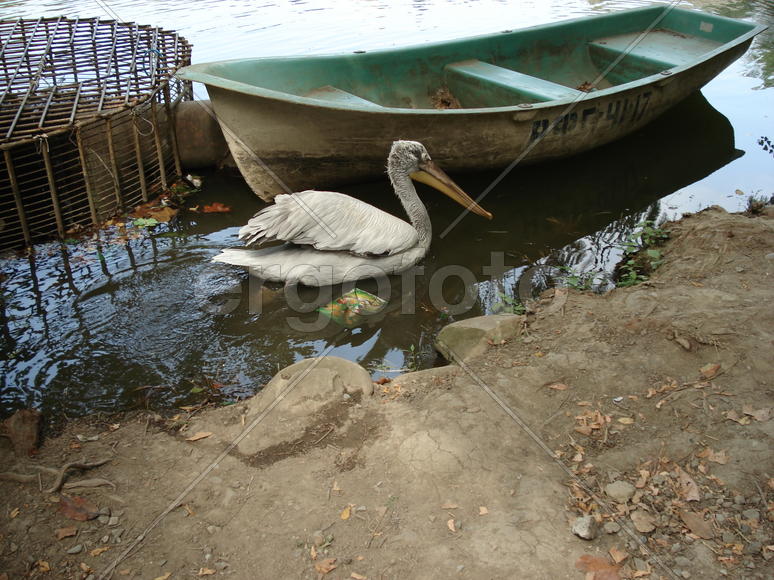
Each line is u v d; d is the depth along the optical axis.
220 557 3.09
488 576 2.90
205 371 4.65
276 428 3.87
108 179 6.98
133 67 7.09
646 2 12.66
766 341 4.13
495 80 7.69
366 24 11.63
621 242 6.27
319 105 6.01
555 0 13.14
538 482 3.40
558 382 4.09
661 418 3.75
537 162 7.40
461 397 4.02
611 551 3.01
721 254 5.25
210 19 11.58
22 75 7.10
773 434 3.52
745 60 10.45
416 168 6.05
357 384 4.17
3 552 3.13
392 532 3.15
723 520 3.13
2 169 6.32
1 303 5.36
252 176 6.74
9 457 3.73
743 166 7.57
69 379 4.54
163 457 3.71
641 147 8.04
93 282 5.64
